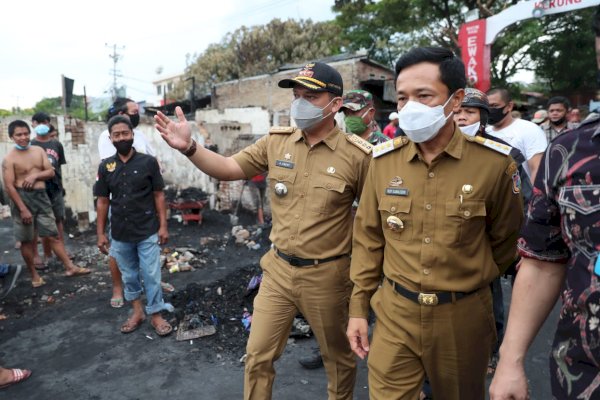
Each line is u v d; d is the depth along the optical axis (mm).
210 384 3125
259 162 2584
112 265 4359
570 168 1136
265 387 2363
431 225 1712
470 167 1702
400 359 1807
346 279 2367
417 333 1752
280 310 2395
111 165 3686
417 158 1757
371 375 1898
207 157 2412
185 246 6691
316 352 3396
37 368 3389
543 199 1248
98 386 3139
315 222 2307
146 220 3672
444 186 1705
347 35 24562
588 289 1083
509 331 1352
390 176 1812
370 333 3654
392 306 1818
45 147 5703
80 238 7086
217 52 26375
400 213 1760
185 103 21125
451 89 1653
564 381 1171
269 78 15961
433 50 1658
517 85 22297
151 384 3143
